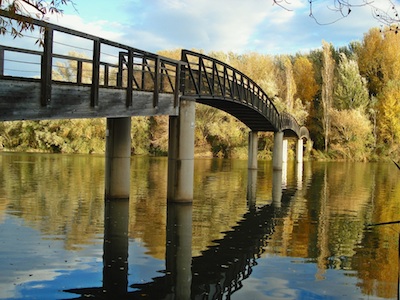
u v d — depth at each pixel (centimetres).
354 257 982
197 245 1054
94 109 1141
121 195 1686
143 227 1227
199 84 1753
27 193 1783
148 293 723
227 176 2930
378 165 4706
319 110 6419
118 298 695
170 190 1630
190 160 1633
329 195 2077
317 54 7894
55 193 1808
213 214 1479
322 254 1002
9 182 2138
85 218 1320
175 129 1605
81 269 832
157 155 5444
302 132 4816
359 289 771
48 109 976
